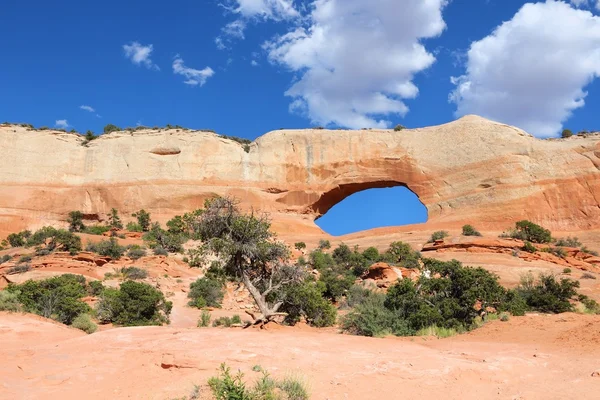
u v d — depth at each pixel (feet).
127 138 316.81
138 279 130.72
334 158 297.12
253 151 311.47
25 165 305.94
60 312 75.41
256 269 63.67
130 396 23.80
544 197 245.65
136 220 288.30
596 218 230.68
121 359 30.63
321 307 63.98
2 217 285.02
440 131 290.56
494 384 24.90
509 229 203.72
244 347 31.73
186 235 199.21
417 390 23.66
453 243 163.02
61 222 294.87
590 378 24.94
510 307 55.21
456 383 24.75
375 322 51.88
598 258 160.56
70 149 314.96
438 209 269.03
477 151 270.87
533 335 41.04
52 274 128.67
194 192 293.43
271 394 21.68
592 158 244.22
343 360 28.91
